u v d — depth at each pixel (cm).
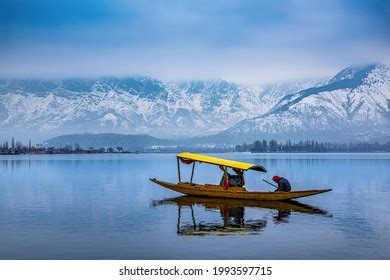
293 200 4906
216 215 3941
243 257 2611
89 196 5422
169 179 8388
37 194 5644
